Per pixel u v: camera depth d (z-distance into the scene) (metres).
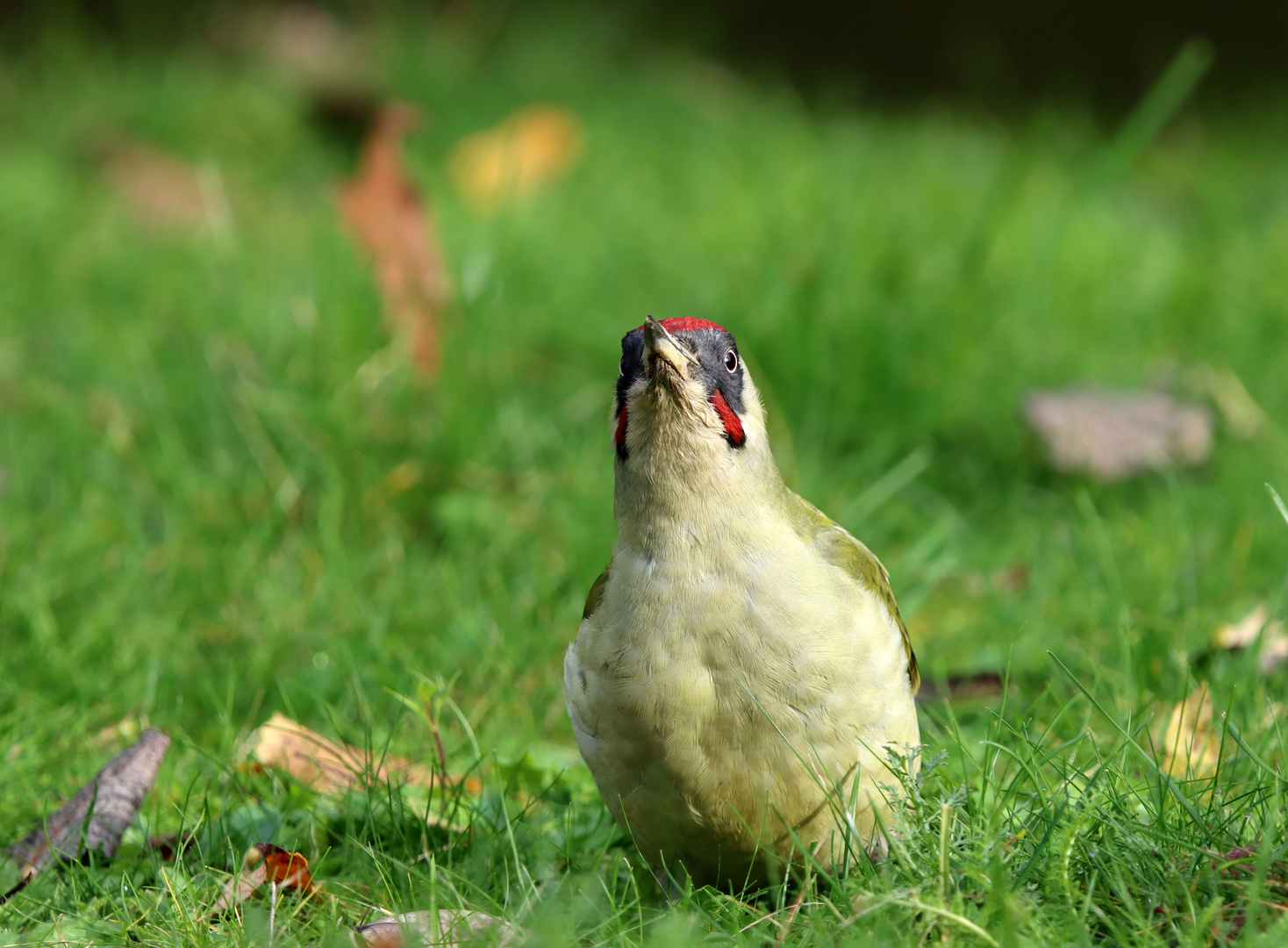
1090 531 9.94
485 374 11.78
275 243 15.88
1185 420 11.32
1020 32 26.02
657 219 16.33
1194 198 18.16
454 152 18.73
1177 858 5.52
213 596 9.56
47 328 13.64
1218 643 8.13
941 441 11.80
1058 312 13.29
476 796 7.20
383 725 8.14
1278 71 23.88
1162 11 25.38
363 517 10.51
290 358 11.95
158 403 11.58
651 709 5.96
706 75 23.64
